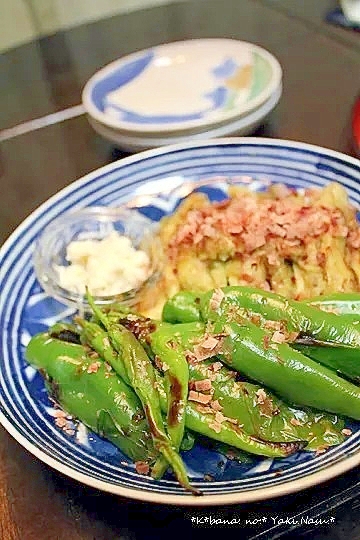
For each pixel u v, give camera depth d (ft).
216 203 1.65
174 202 1.73
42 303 1.52
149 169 1.77
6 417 1.24
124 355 1.20
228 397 1.17
